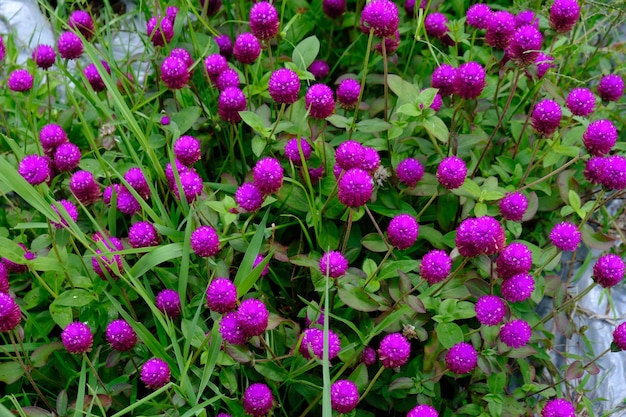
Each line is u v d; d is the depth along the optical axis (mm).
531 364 928
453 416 852
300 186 919
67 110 1030
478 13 966
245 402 780
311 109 861
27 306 864
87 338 779
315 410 867
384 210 911
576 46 1088
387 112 968
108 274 813
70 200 940
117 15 1212
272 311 875
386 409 858
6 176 761
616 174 841
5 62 1101
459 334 823
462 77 886
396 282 855
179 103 1030
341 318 826
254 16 919
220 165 1005
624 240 990
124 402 838
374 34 886
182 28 1070
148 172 912
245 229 876
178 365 795
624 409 894
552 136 950
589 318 959
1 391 873
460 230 793
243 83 1023
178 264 872
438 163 930
